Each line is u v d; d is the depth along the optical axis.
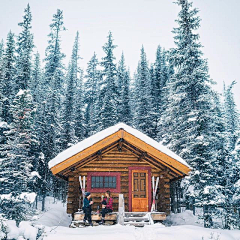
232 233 11.11
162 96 33.47
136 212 13.96
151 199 15.19
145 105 30.84
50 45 48.88
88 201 12.57
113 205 14.91
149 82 34.75
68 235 9.48
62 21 51.31
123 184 15.27
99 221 13.96
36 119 24.97
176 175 15.93
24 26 34.69
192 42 20.66
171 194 23.22
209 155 17.41
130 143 14.66
